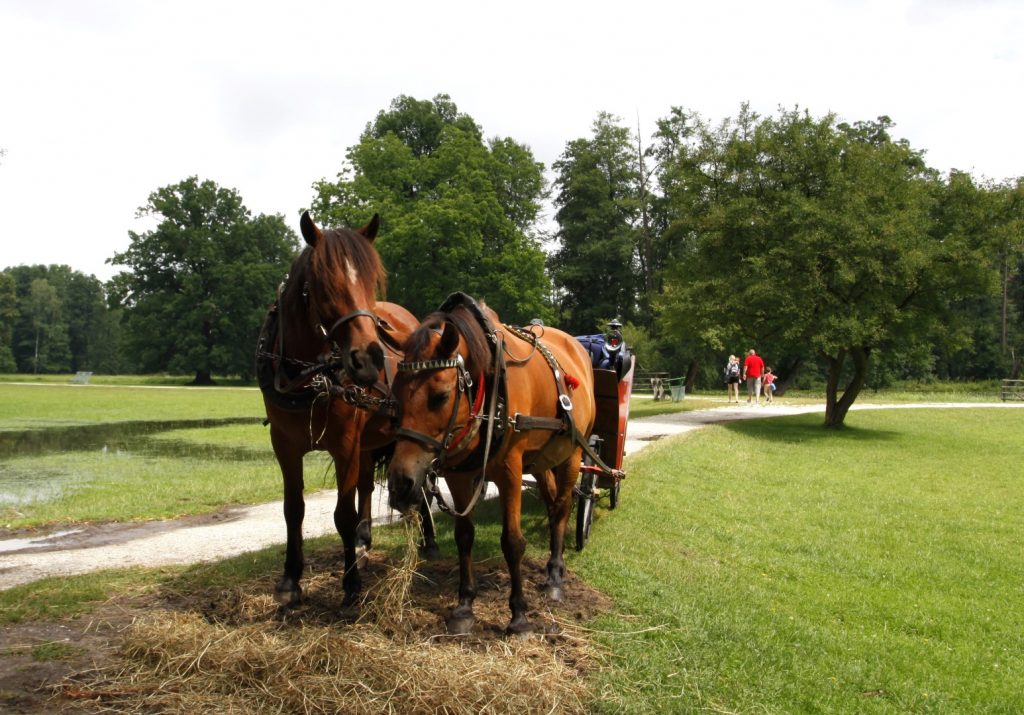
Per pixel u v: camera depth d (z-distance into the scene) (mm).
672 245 50094
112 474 12227
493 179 42469
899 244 19891
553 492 6043
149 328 60312
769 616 5867
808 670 4914
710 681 4516
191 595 5531
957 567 7844
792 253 20641
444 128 42938
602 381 7262
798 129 21953
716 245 22750
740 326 22625
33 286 100312
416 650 4316
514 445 4875
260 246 66562
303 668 4109
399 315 6461
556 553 5926
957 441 20859
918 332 22641
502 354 4750
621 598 5777
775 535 8727
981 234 21812
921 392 50438
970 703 4711
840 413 23094
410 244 37156
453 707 3814
